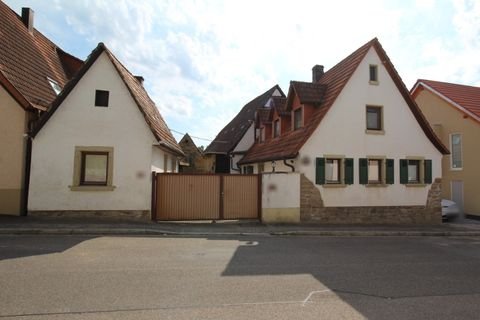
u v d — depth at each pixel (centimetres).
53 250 832
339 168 1559
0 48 1342
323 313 481
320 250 953
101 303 497
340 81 1619
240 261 784
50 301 500
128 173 1330
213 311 479
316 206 1482
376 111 1653
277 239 1126
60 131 1292
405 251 989
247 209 1436
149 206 1337
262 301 525
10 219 1203
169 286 584
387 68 1645
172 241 1009
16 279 600
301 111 1711
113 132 1327
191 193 1390
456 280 676
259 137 2439
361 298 551
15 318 438
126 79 1423
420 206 1647
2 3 1641
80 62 2095
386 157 1609
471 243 1198
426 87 2345
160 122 1994
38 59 1656
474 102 2153
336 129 1541
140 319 445
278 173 1448
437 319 468
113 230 1109
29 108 1286
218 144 3262
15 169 1280
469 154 2002
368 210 1559
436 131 2222
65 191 1283
